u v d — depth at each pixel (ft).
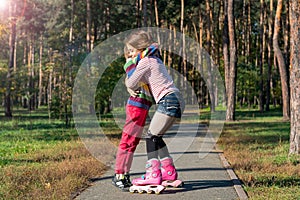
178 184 22.82
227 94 84.43
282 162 32.27
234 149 40.06
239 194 21.35
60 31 123.65
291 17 35.78
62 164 29.35
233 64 82.84
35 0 125.39
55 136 51.75
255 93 138.10
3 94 106.63
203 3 131.23
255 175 26.89
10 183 22.86
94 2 107.04
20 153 37.55
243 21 142.72
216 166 30.12
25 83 113.91
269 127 68.85
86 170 26.68
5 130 62.34
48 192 21.17
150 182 21.76
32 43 160.04
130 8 113.91
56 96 69.51
